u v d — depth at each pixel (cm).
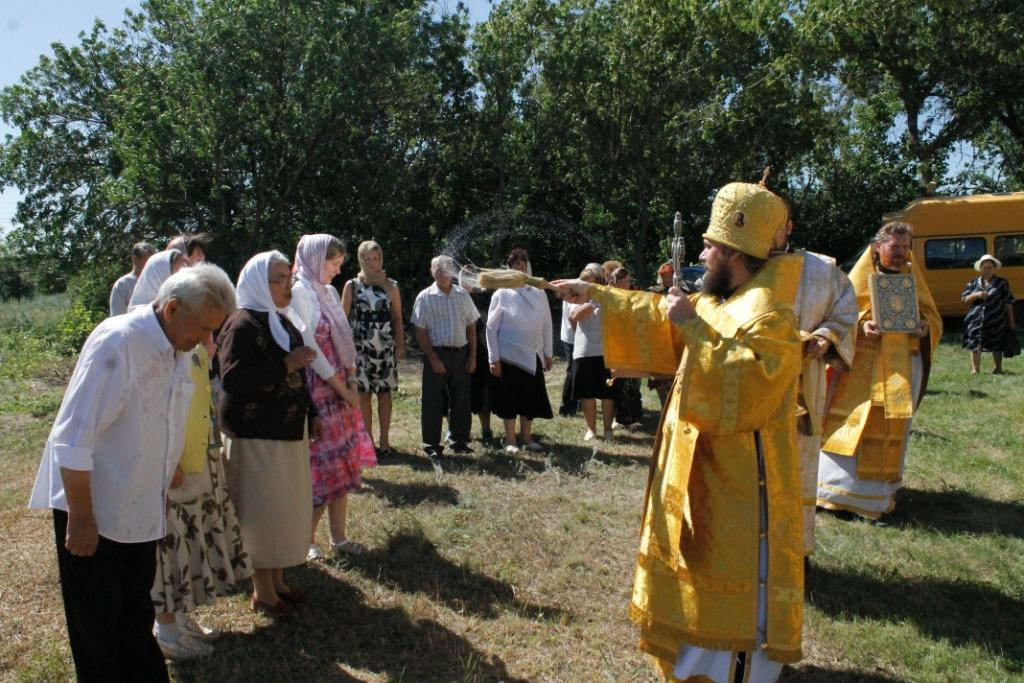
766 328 305
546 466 747
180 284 313
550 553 539
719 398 302
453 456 779
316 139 1928
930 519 609
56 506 316
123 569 329
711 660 324
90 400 299
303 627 432
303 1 1855
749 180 2309
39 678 379
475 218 2308
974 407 998
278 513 426
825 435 609
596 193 2264
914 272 618
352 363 568
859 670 400
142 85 1905
